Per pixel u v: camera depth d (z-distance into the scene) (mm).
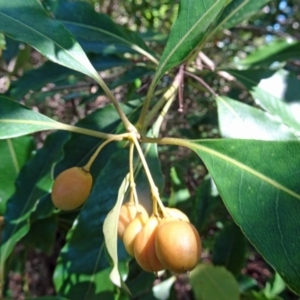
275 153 104
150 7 395
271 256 97
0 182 181
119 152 156
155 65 202
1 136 121
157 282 252
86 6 199
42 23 140
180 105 167
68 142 177
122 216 113
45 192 163
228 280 179
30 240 191
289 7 421
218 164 110
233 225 217
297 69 284
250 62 224
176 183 208
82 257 154
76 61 135
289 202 100
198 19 120
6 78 290
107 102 352
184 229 101
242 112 166
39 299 90
